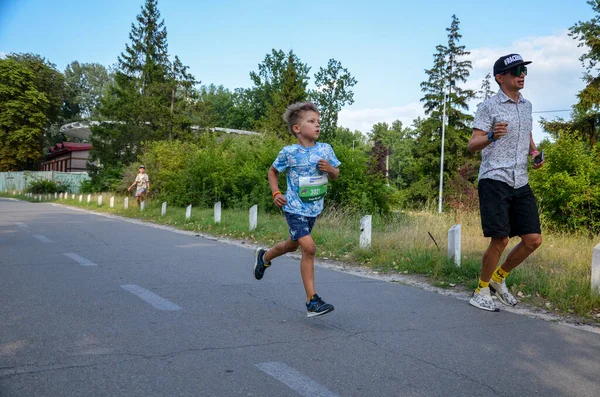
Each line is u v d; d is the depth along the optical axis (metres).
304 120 4.25
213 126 41.53
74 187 43.72
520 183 4.73
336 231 10.38
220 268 7.04
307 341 3.78
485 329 4.24
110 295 5.15
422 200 49.00
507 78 4.70
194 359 3.32
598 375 3.27
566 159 11.63
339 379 3.06
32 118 59.09
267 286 5.82
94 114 80.88
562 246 8.86
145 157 25.22
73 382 2.90
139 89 44.41
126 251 8.64
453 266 6.65
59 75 71.56
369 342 3.79
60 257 7.73
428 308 4.94
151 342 3.65
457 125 52.09
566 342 3.95
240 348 3.58
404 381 3.06
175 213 17.50
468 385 3.03
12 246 8.98
